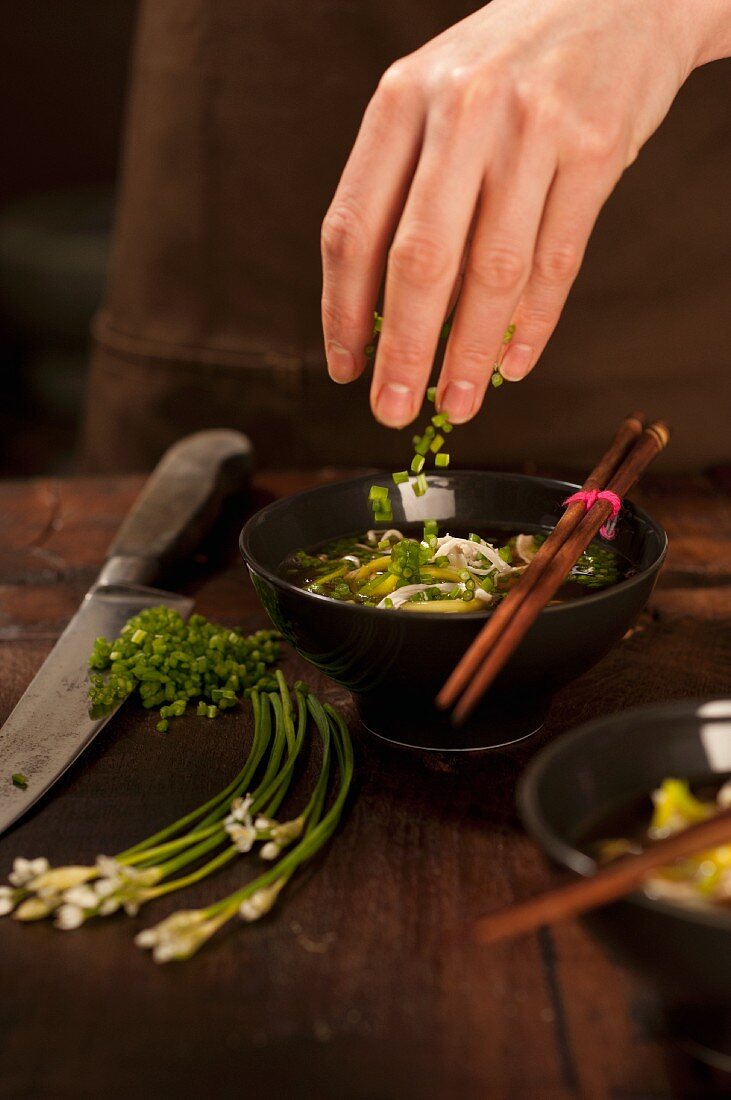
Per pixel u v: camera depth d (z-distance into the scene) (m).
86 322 2.03
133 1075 0.45
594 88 0.53
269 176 0.95
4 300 2.07
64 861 0.53
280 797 0.55
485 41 0.53
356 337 0.56
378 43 0.89
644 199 0.89
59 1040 0.46
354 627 0.53
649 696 0.62
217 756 0.59
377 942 0.49
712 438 0.95
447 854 0.53
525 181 0.52
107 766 0.58
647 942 0.42
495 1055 0.45
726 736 0.48
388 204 0.54
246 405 1.02
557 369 0.94
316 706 0.61
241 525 0.81
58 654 0.65
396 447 0.99
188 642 0.64
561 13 0.54
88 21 2.20
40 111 2.25
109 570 0.71
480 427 0.96
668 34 0.56
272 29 0.91
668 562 0.75
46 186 2.32
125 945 0.49
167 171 1.00
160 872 0.51
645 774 0.47
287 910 0.51
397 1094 0.44
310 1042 0.46
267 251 0.97
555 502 0.64
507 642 0.50
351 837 0.54
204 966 0.48
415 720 0.57
